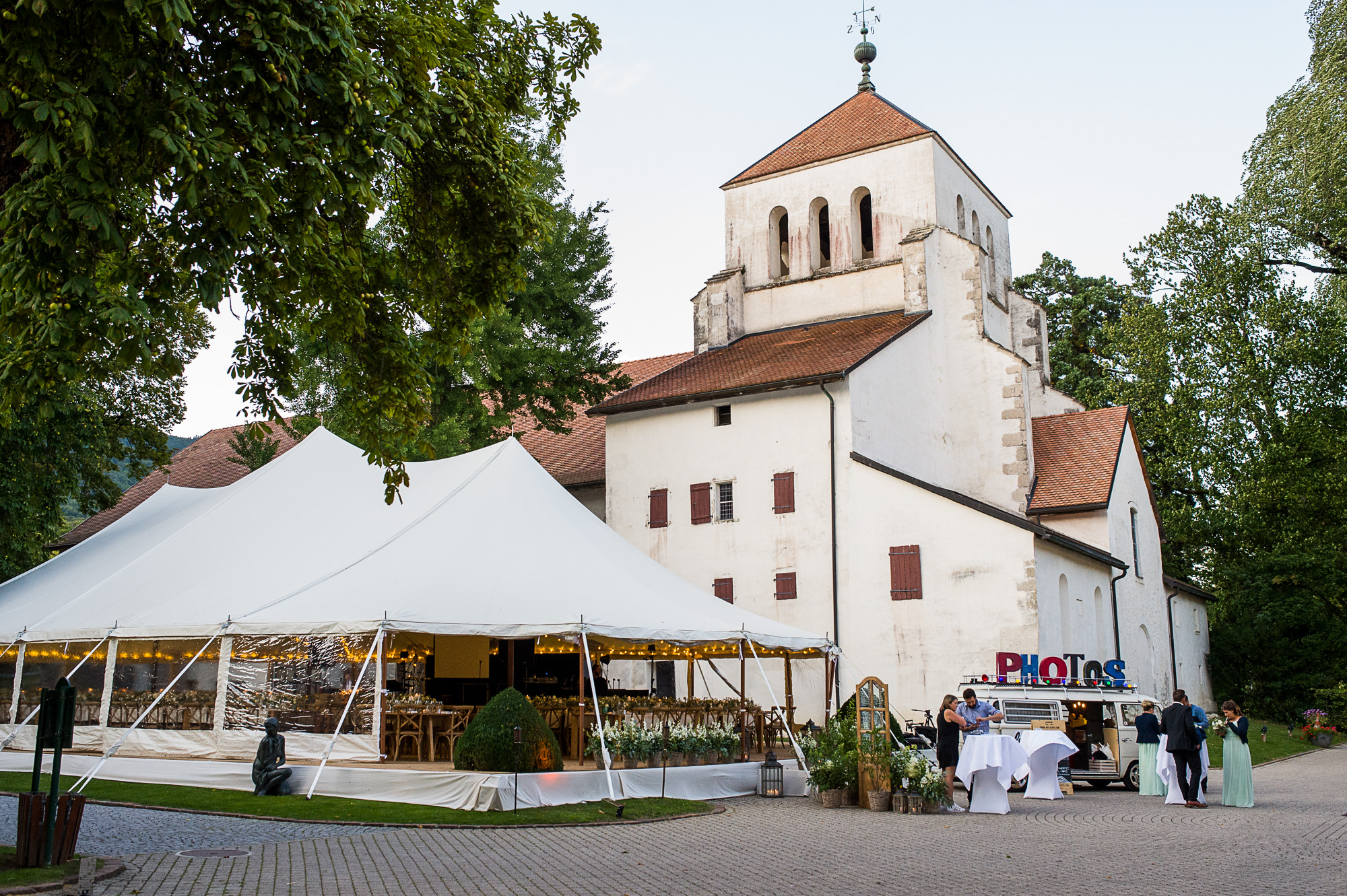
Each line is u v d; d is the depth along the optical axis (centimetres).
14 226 864
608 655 2383
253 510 2180
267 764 1528
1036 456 3475
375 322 1278
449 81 1226
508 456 2159
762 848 1154
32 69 841
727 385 3116
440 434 2784
